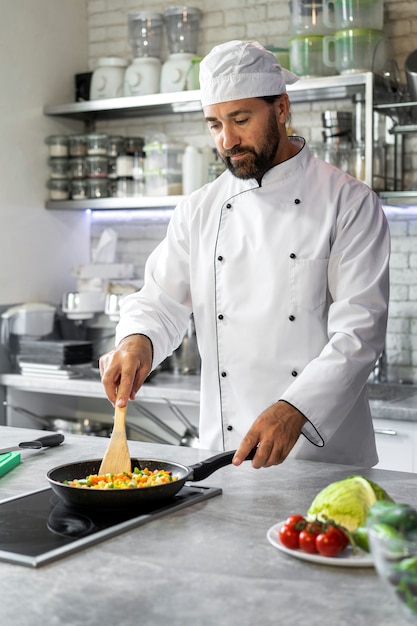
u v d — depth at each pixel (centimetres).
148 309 226
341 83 332
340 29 338
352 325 199
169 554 130
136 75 393
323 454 215
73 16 428
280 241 220
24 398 399
